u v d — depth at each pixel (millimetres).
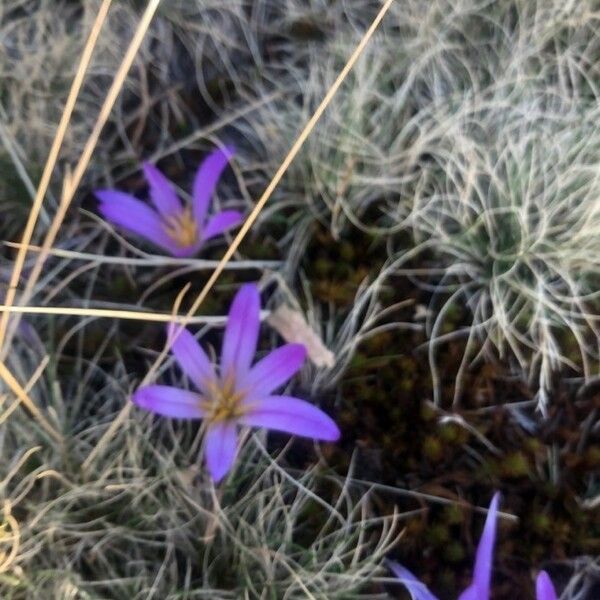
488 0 419
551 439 353
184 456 340
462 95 396
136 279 376
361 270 372
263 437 345
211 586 330
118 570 334
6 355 341
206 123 418
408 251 378
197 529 336
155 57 422
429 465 347
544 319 356
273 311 363
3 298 360
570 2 405
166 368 363
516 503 343
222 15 429
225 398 315
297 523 342
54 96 401
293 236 385
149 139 412
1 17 409
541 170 378
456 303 373
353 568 323
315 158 386
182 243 355
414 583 316
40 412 334
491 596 335
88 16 410
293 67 415
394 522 325
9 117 401
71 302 369
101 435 346
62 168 393
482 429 349
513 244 373
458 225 386
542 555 338
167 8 424
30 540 316
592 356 362
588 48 405
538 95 405
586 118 384
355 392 356
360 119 390
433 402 354
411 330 365
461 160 386
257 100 418
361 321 369
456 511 336
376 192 387
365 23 425
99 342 363
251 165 395
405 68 410
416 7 416
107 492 332
